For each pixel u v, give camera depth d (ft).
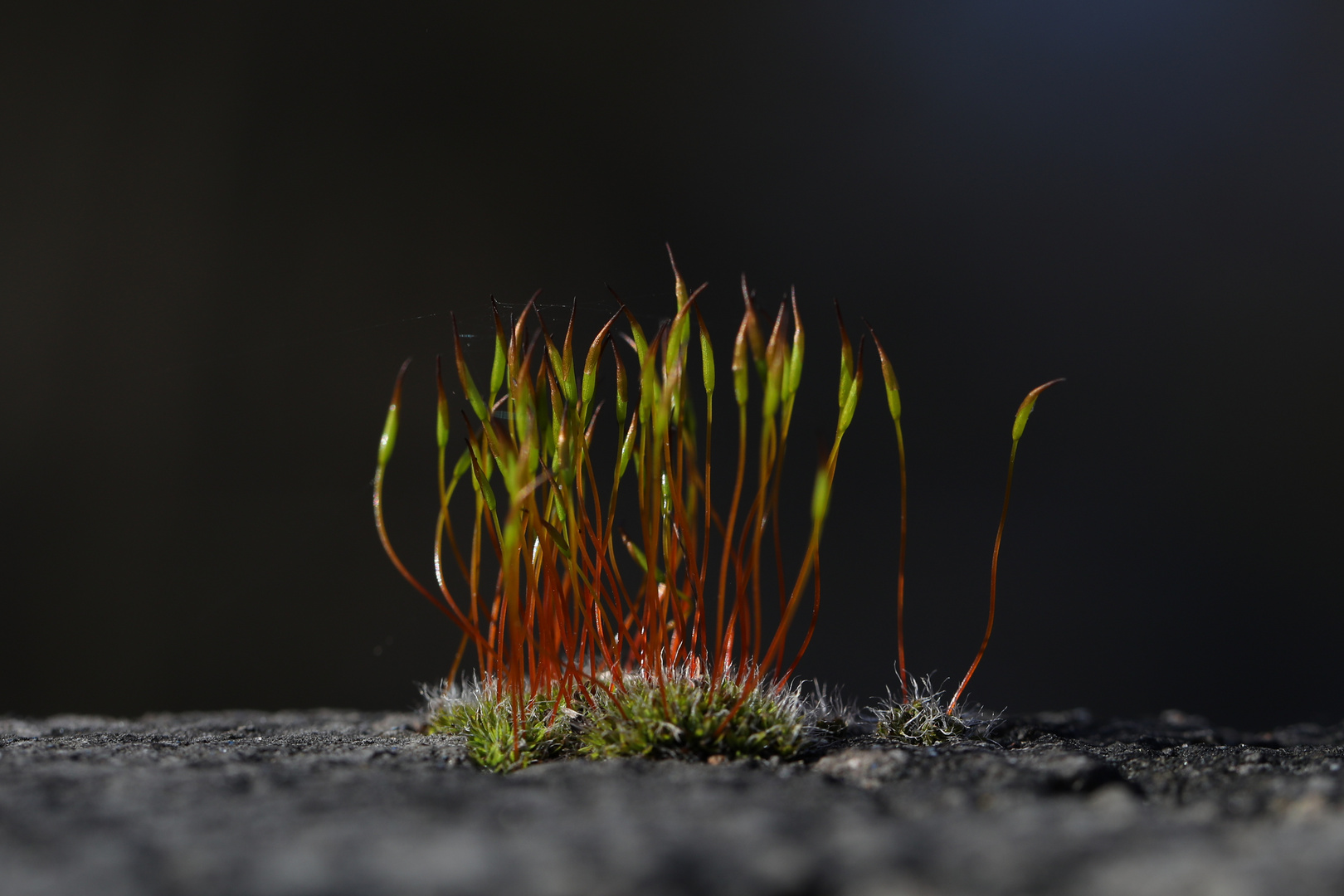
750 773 0.30
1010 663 0.82
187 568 0.82
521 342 0.32
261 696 0.80
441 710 0.34
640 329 0.32
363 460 0.85
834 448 0.32
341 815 0.28
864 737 0.33
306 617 0.82
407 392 0.87
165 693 0.79
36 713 0.77
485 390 0.42
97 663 0.79
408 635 0.82
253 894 0.26
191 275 0.87
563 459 0.32
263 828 0.28
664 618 0.32
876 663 0.82
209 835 0.27
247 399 0.86
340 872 0.27
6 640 0.78
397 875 0.27
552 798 0.29
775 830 0.27
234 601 0.82
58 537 0.81
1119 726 0.37
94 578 0.80
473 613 0.33
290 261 0.89
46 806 0.28
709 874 0.27
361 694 0.80
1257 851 0.27
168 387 0.85
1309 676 0.83
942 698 0.35
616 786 0.29
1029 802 0.29
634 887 0.26
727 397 0.88
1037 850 0.27
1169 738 0.36
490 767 0.31
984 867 0.27
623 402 0.32
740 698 0.31
